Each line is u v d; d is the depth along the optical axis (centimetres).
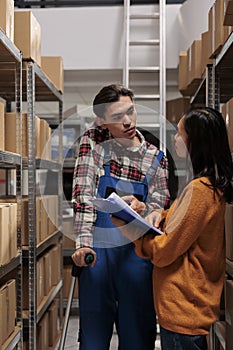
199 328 217
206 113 226
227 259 294
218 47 313
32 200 323
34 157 327
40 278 350
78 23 538
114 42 536
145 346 249
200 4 506
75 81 583
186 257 221
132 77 557
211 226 221
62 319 440
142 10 536
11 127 304
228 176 224
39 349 353
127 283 244
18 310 306
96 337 246
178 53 533
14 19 322
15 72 309
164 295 220
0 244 252
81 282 247
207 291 221
